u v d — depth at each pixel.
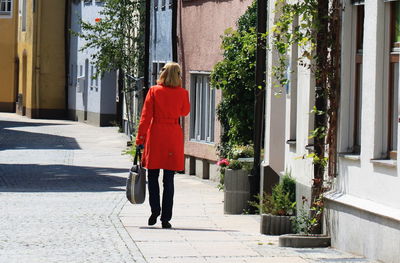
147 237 13.14
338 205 12.16
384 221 10.63
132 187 14.86
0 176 26.95
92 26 43.47
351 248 11.65
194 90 30.55
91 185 24.31
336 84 12.50
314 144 12.88
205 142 28.95
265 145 17.81
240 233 14.19
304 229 13.30
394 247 10.32
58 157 35.88
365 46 11.55
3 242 12.38
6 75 72.38
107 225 14.70
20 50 70.12
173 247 12.00
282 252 11.67
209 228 14.96
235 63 22.34
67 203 18.95
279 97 17.39
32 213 16.59
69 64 64.56
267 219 13.99
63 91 64.94
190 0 30.59
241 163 18.28
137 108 43.25
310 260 10.84
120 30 43.16
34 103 64.69
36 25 64.56
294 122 15.51
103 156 36.88
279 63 15.90
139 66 42.53
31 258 10.86
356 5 12.20
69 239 12.74
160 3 35.84
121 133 50.09
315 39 13.21
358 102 12.23
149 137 14.67
